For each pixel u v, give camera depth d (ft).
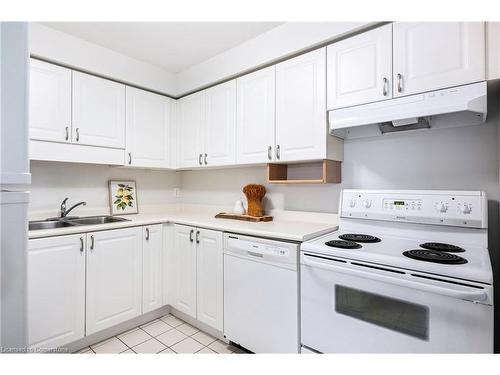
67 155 6.72
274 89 6.58
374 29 5.14
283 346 5.08
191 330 6.98
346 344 4.29
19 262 2.22
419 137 5.51
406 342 3.75
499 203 4.63
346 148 6.47
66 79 6.69
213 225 6.48
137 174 9.39
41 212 7.18
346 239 5.00
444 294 3.31
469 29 4.23
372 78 5.13
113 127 7.62
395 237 5.17
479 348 3.23
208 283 6.61
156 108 8.69
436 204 4.79
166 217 8.10
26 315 2.25
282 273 5.14
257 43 6.84
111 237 6.56
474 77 4.16
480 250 4.17
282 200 7.63
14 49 2.24
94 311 6.22
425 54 4.58
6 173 2.14
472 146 4.94
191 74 8.57
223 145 7.75
